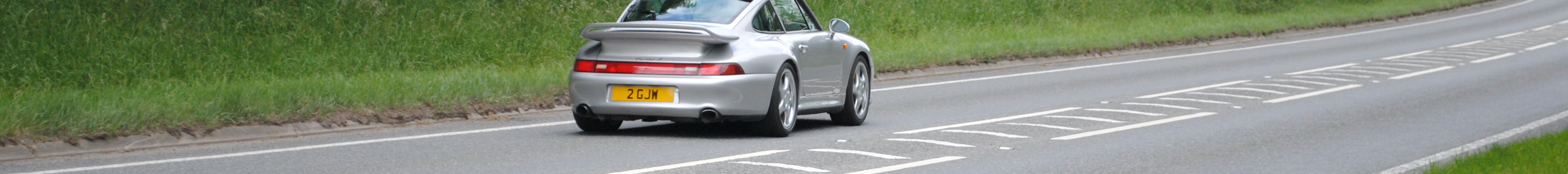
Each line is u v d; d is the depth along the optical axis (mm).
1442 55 17922
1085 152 7547
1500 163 6469
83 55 14305
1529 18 27719
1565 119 9867
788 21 8648
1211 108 10734
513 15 18578
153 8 15984
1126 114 10188
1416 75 14570
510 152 7520
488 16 18297
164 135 8375
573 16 19469
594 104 7949
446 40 17250
